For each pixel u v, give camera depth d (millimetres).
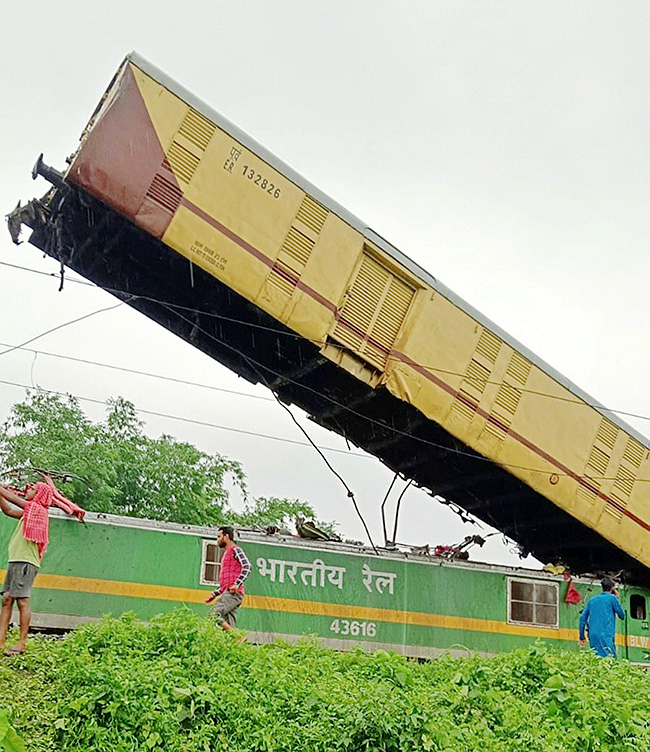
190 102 12523
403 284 14117
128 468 25562
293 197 13203
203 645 9930
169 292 13898
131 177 12078
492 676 10695
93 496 23922
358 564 14961
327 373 14250
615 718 9750
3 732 6344
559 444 15648
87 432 25766
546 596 16516
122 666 9008
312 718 9016
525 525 17312
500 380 15016
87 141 11867
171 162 12336
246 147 12891
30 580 10070
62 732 8141
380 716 8594
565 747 9188
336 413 15617
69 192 12227
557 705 9938
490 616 15898
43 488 10508
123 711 8320
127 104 12102
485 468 15703
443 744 8617
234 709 8750
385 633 14875
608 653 13594
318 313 13344
